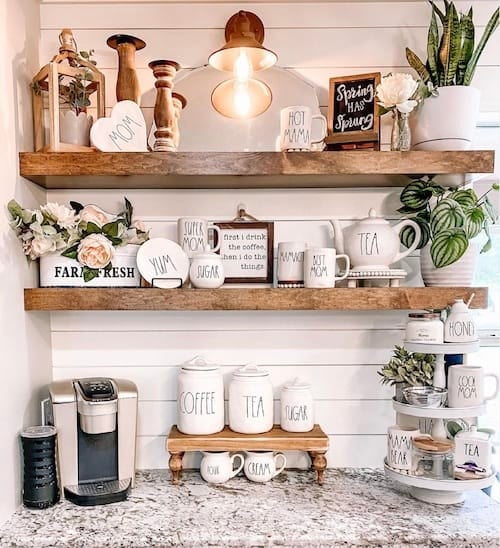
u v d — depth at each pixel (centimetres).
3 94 130
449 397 136
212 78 161
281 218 165
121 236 145
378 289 140
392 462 140
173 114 148
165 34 162
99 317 164
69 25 161
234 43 149
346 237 153
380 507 134
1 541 118
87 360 164
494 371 176
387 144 164
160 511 131
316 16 162
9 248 132
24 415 141
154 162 138
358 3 162
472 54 143
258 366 165
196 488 146
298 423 150
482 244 176
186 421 148
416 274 163
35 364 149
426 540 118
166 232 164
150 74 162
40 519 127
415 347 137
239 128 160
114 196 163
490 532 121
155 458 164
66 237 140
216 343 165
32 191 150
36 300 139
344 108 151
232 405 151
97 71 148
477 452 132
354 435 165
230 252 160
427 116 141
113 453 145
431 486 132
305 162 138
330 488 147
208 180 151
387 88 138
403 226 151
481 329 176
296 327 165
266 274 160
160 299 139
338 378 165
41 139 150
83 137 146
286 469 162
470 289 141
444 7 161
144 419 164
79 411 140
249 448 146
